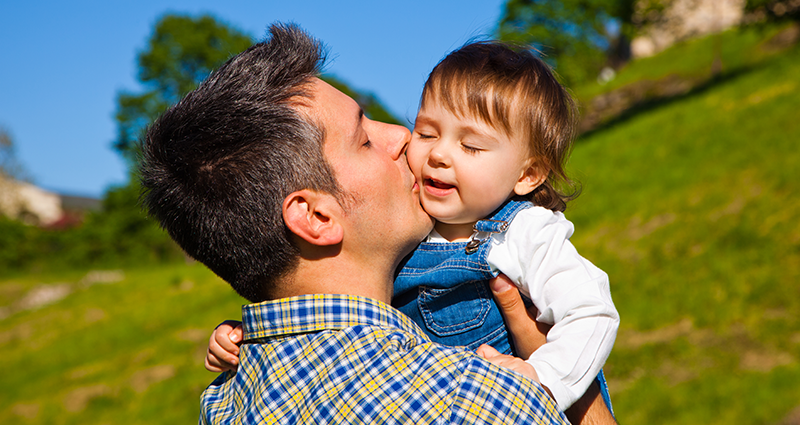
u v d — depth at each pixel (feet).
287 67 5.28
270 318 5.08
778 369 20.65
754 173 36.06
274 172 4.97
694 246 30.78
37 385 42.32
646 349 23.84
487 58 6.22
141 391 36.47
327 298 5.04
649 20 100.42
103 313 58.03
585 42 114.21
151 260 108.99
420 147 6.14
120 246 111.65
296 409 4.71
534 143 6.12
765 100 49.90
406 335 4.97
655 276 29.30
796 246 27.45
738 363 21.70
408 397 4.52
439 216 5.96
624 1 101.40
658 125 56.85
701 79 78.33
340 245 5.31
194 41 107.34
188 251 5.42
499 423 4.41
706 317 24.72
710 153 42.57
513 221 5.90
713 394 20.36
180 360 40.37
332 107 5.35
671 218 34.86
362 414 4.50
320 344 4.87
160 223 5.51
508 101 5.95
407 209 5.70
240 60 5.25
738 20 99.50
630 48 122.21
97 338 49.83
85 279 81.56
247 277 5.28
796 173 33.47
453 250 6.11
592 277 5.64
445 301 6.07
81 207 214.48
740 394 19.93
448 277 5.93
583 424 5.55
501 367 4.76
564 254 5.68
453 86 6.04
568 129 6.60
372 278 5.55
